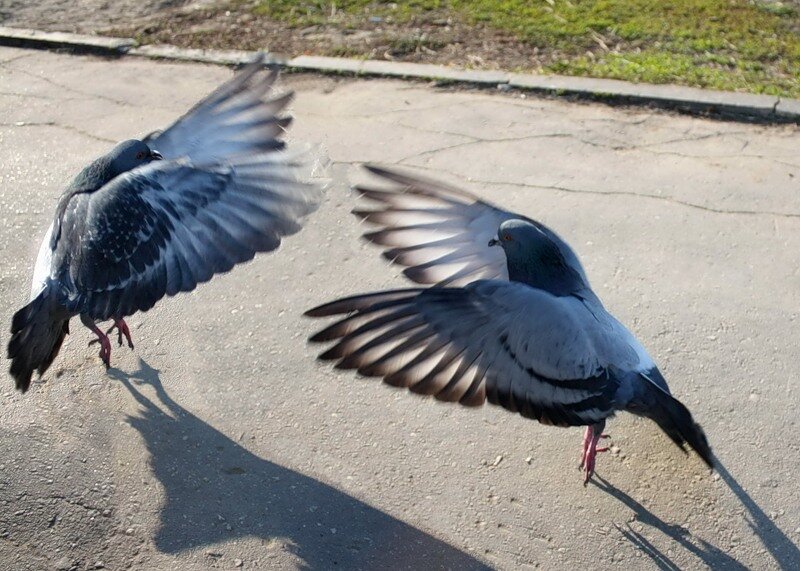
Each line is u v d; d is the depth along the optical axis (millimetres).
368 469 1284
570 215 1762
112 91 2172
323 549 1178
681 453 1308
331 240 1695
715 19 2424
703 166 1909
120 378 1417
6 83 2201
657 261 1653
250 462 1291
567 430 1345
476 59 2266
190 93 2166
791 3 2500
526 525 1214
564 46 2314
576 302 1077
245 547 1178
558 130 2020
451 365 986
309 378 1419
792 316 1542
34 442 1309
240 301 1560
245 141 1208
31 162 1917
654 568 1161
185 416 1355
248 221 1172
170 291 1157
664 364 1444
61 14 2516
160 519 1212
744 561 1172
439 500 1244
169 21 2473
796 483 1268
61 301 1169
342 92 2154
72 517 1211
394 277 1612
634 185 1851
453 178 1859
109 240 1146
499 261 1188
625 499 1247
